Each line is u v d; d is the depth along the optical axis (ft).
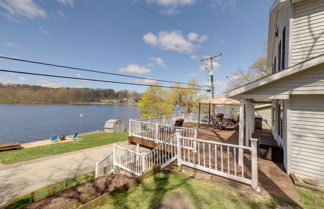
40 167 28.48
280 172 13.01
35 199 16.62
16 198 18.22
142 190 10.85
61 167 28.45
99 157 34.19
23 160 32.55
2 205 16.98
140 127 27.40
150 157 18.16
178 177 12.99
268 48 28.66
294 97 12.71
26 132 87.97
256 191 10.27
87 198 13.66
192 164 13.80
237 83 80.64
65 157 34.32
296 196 9.77
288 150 12.84
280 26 19.30
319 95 11.66
